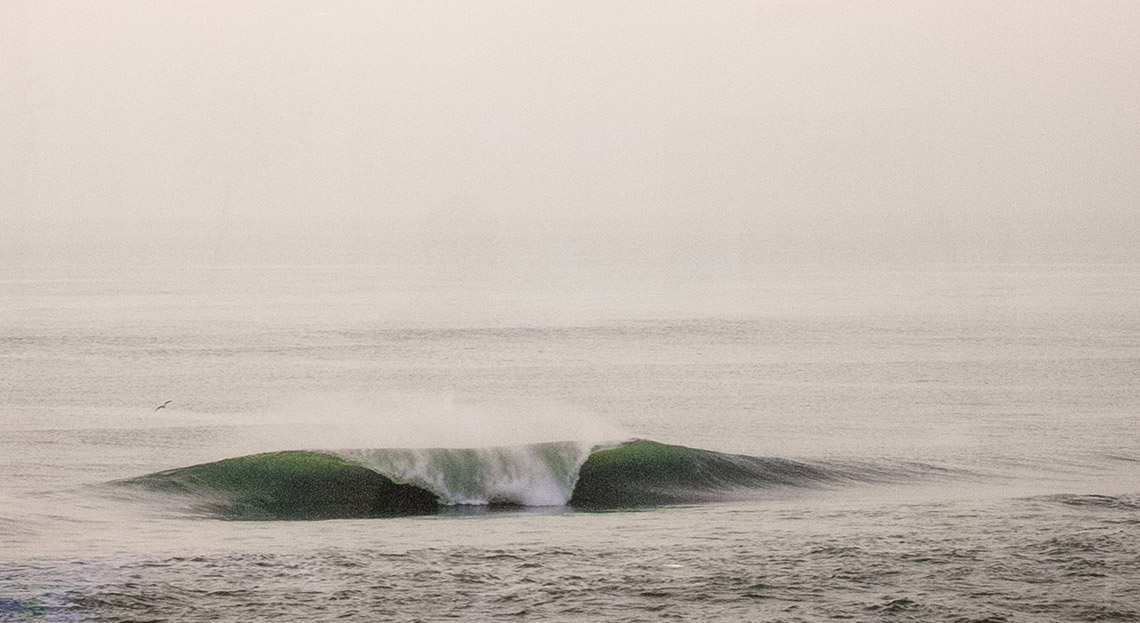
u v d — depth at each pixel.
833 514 65.56
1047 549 54.25
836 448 100.50
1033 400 130.88
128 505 66.44
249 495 69.25
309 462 72.12
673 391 143.25
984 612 43.69
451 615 42.88
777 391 142.25
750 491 75.94
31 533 56.88
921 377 153.12
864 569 50.34
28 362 167.62
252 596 45.09
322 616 42.53
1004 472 84.81
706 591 46.53
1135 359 168.38
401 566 50.53
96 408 126.25
